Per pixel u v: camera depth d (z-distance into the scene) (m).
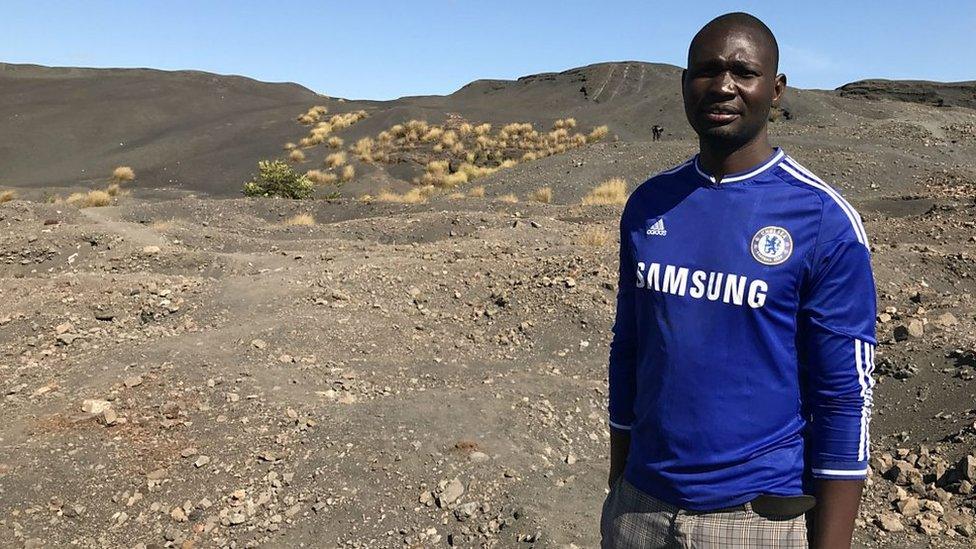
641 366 1.96
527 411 5.77
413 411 5.50
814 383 1.78
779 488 1.80
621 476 2.12
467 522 4.36
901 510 4.46
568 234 13.81
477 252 11.55
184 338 7.05
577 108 54.84
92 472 4.71
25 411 5.54
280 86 62.03
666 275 1.86
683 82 1.90
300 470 4.78
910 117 41.31
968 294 8.60
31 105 45.81
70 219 14.20
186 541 4.22
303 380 6.19
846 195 22.12
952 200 17.52
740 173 1.84
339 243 13.67
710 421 1.80
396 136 39.12
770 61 1.82
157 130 43.06
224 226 17.12
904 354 6.36
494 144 38.31
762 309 1.75
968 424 5.14
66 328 7.28
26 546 4.07
